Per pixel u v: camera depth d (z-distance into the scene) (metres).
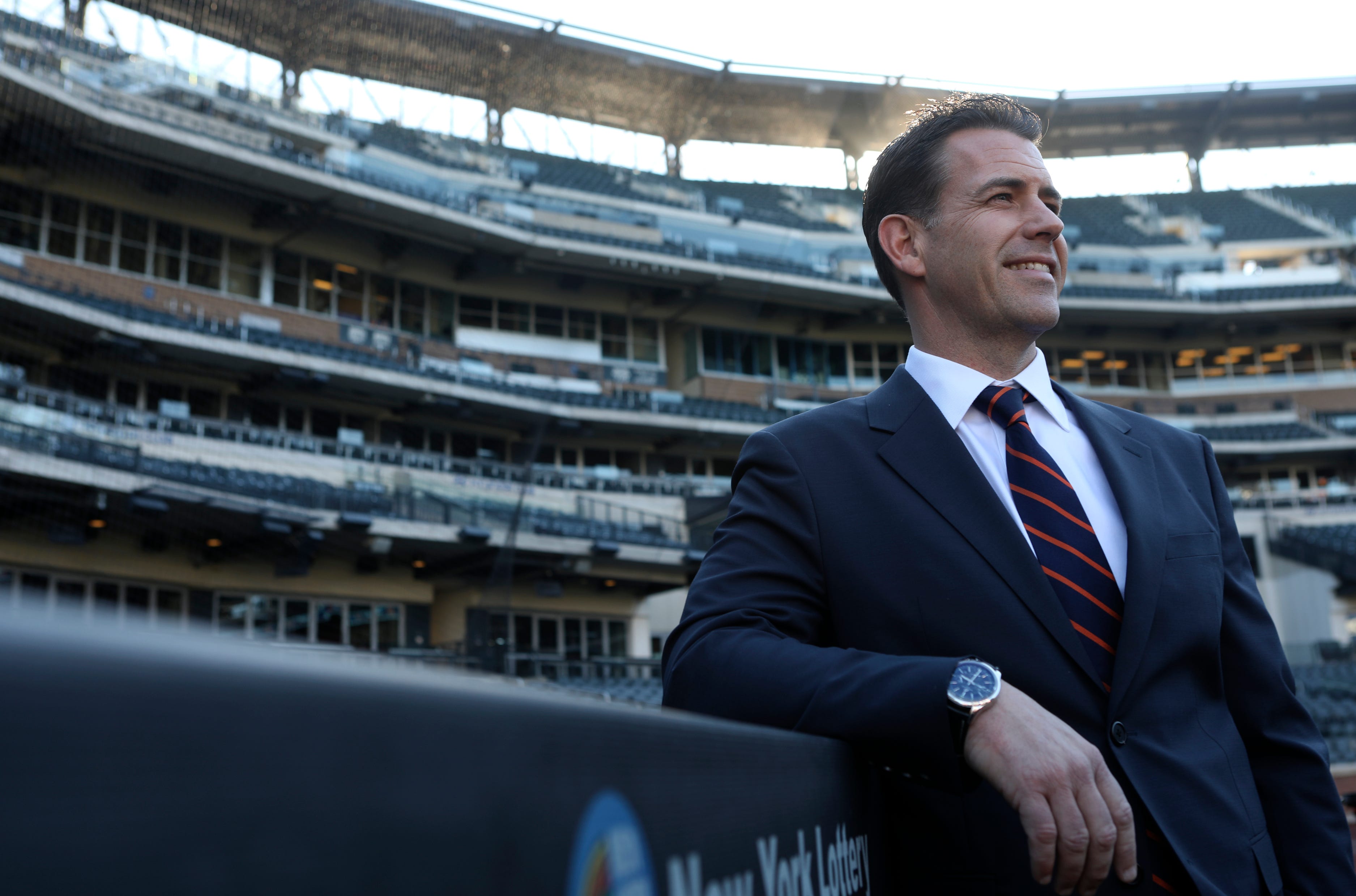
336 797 0.19
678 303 23.94
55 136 16.22
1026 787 0.68
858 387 25.45
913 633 0.96
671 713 0.38
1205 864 0.87
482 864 0.23
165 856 0.15
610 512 19.69
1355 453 24.17
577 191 25.44
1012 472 1.07
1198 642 0.99
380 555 16.80
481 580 17.36
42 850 0.13
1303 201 31.72
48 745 0.13
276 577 15.95
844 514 1.02
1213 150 33.03
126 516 14.13
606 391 22.89
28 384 15.07
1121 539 1.07
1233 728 1.02
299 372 17.59
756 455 1.08
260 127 19.62
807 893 0.50
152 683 0.15
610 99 29.72
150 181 17.59
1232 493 23.58
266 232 19.34
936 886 0.89
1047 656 0.92
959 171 1.19
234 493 14.98
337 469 17.11
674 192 27.56
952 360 1.20
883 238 1.25
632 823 0.30
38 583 13.52
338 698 0.19
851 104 30.88
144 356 16.00
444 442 20.62
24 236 16.42
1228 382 26.34
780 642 0.86
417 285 21.81
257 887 0.17
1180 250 29.20
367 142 21.53
